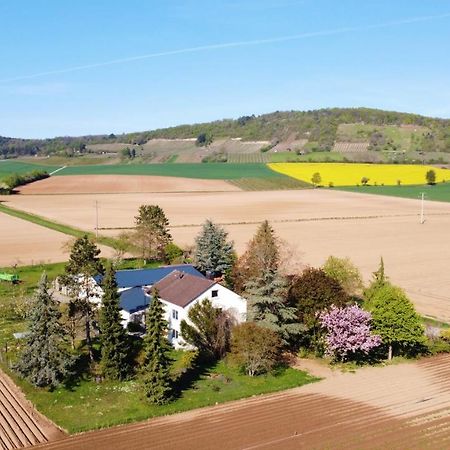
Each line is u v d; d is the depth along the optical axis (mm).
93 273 57219
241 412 46531
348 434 42594
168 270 76625
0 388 51406
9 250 108625
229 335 57375
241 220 144875
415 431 43031
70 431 43094
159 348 48375
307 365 57625
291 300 60969
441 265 100375
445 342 62219
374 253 109062
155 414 45812
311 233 129375
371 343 56812
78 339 62094
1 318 70562
